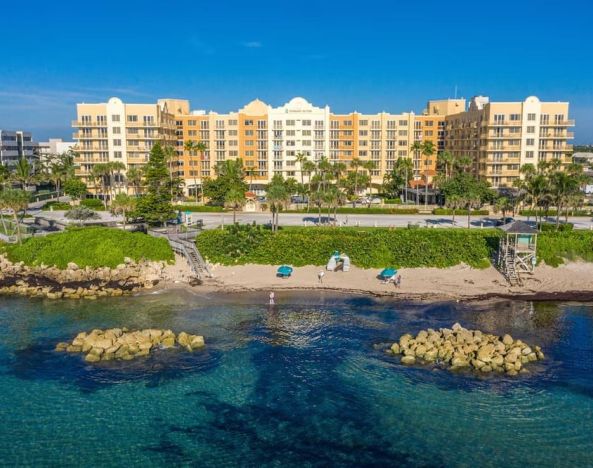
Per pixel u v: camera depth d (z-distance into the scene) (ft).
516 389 171.32
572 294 265.75
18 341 209.26
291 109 609.01
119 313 240.94
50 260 301.43
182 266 303.07
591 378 178.40
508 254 301.43
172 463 137.18
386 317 234.58
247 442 145.38
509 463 136.67
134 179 494.18
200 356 195.21
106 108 549.95
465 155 572.92
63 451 142.00
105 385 174.70
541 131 519.60
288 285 278.26
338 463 136.67
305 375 181.16
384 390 171.12
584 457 139.03
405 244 307.99
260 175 615.98
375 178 634.02
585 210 452.35
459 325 215.31
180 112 648.38
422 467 135.33
